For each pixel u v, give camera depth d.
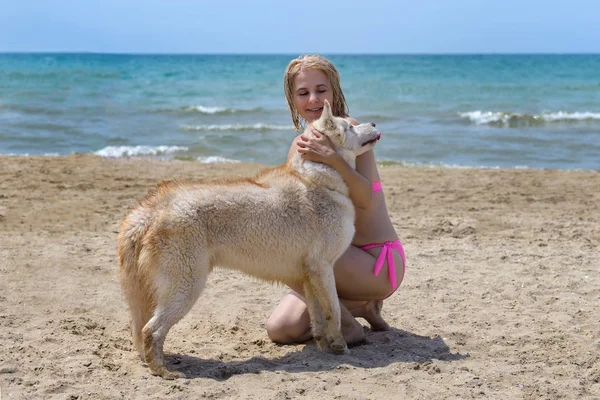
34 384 4.60
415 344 5.65
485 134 23.86
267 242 5.02
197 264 4.80
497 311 6.60
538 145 21.52
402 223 10.80
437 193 13.56
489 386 4.70
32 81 45.53
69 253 8.58
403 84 48.75
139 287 4.89
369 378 4.80
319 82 5.82
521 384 4.73
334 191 5.24
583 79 57.00
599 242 9.66
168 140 21.48
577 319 6.31
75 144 20.55
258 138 21.98
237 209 4.94
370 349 5.53
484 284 7.56
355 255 5.58
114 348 5.49
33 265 8.00
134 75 59.31
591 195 13.48
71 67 75.12
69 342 5.51
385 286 5.68
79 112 28.66
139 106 31.94
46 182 13.73
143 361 5.11
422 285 7.52
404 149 20.50
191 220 4.78
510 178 15.39
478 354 5.43
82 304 6.72
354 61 125.69
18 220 10.45
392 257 5.66
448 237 10.00
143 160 17.39
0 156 16.94
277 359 5.34
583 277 7.81
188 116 28.39
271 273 5.21
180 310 4.79
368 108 32.47
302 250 5.12
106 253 8.66
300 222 5.07
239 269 5.15
